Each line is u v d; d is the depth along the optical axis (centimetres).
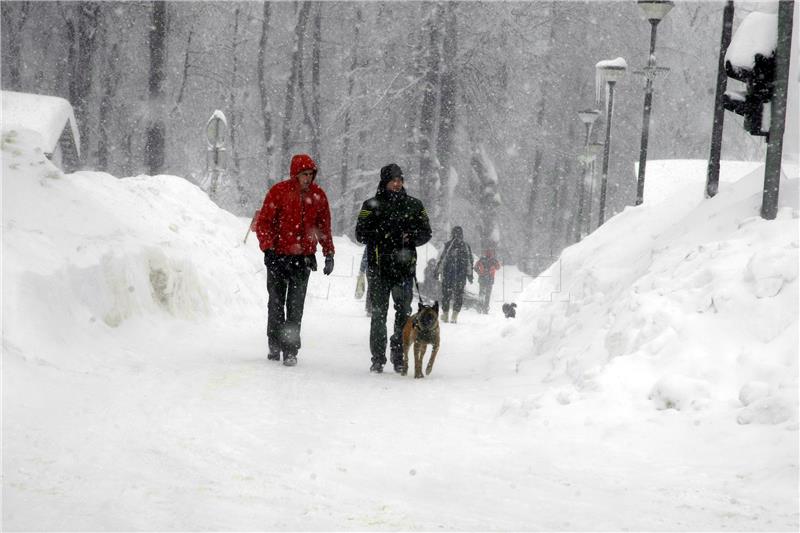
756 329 2702
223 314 5666
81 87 19438
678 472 2061
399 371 3922
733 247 3153
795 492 1852
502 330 5200
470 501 1806
